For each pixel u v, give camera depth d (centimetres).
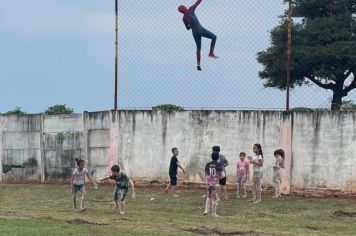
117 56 2364
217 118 2248
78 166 1806
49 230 1346
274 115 2167
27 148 2589
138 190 2255
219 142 2242
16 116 2608
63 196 2138
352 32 3697
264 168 2173
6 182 2611
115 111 2386
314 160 2106
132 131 2356
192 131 2280
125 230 1384
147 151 2336
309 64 3562
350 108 2372
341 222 1641
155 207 1880
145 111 2342
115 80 2378
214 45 2181
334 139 2081
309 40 3669
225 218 1664
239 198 2053
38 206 1911
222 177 1923
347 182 2064
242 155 2084
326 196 2084
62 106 2878
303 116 2125
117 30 2348
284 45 3600
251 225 1538
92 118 2450
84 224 1481
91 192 2214
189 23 2183
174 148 2158
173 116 2308
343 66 3578
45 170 2553
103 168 2416
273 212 1795
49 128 2547
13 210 1788
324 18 3703
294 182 2127
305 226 1551
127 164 2359
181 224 1521
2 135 2631
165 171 2311
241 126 2214
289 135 2141
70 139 2502
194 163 2272
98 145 2430
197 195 2116
